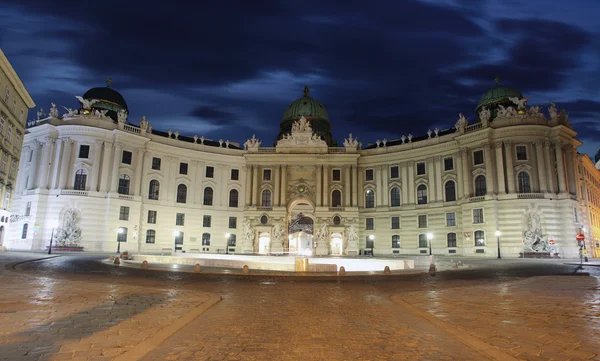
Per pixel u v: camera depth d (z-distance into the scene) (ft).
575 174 210.59
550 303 47.47
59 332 31.32
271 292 58.85
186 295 51.85
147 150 237.04
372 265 123.95
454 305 46.14
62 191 208.95
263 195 259.80
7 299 45.27
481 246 203.41
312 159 255.91
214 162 260.42
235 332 33.40
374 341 31.01
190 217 247.70
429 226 230.27
